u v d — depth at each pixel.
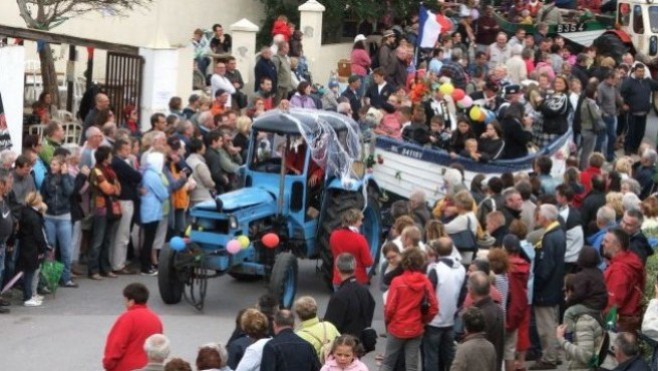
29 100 48.88
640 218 29.59
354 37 64.50
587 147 52.12
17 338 30.22
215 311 33.53
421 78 49.25
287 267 32.59
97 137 35.94
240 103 48.78
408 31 60.50
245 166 35.31
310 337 24.17
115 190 35.31
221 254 33.00
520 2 66.25
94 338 30.58
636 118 56.19
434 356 27.97
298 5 63.31
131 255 37.41
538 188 36.31
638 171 44.22
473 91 52.91
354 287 26.70
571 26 66.38
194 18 60.22
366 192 36.25
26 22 47.34
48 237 33.94
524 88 50.50
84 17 55.66
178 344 30.42
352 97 49.41
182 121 38.25
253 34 53.59
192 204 37.25
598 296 26.70
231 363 23.55
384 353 29.86
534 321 30.17
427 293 27.17
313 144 34.53
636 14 64.94
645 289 27.89
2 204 31.41
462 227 31.47
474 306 25.44
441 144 44.19
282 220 34.41
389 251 28.70
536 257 29.70
